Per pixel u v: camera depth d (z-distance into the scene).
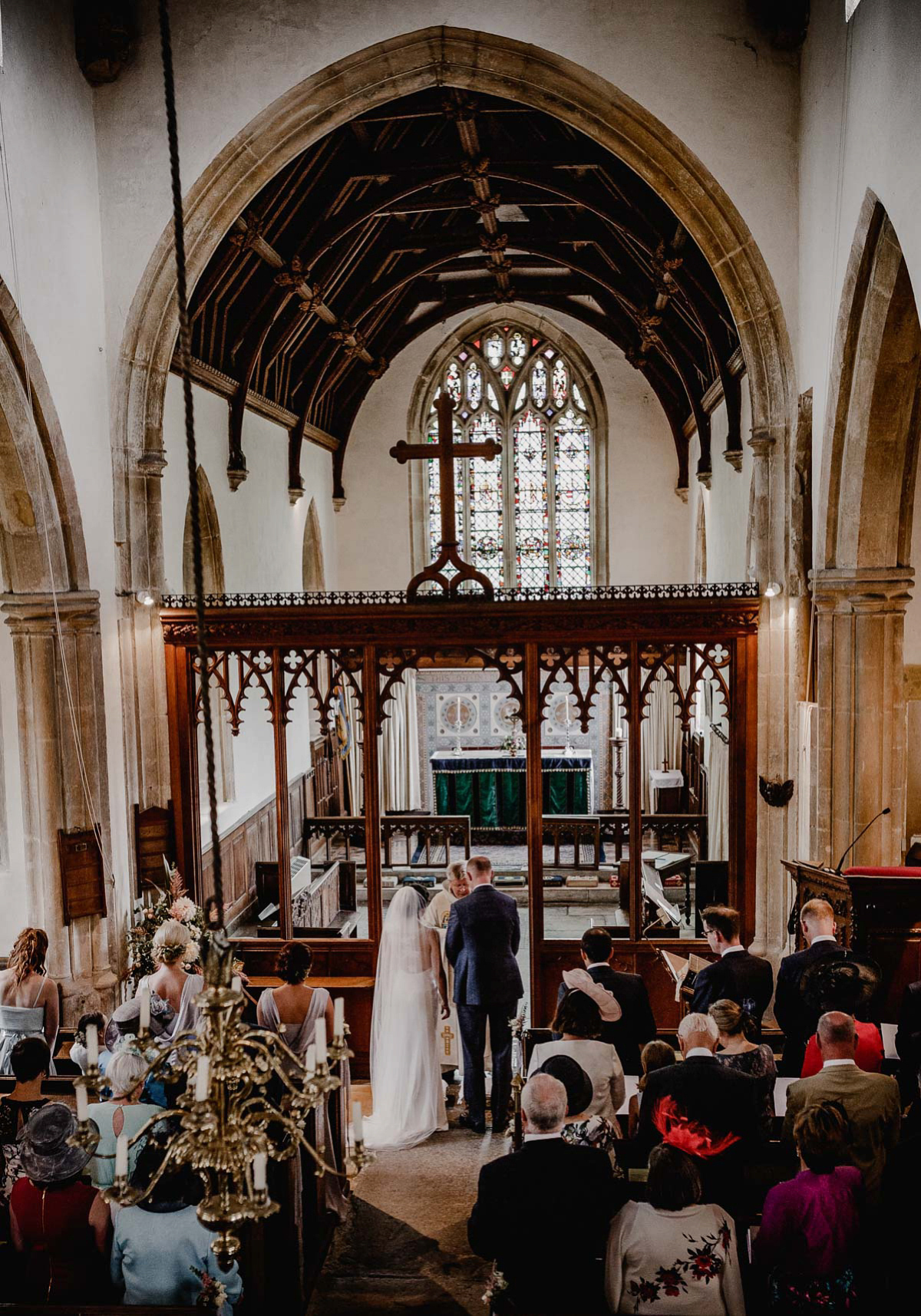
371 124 10.76
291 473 15.80
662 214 10.67
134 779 8.99
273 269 11.72
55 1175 3.72
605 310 17.02
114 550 8.92
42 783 8.28
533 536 19.70
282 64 8.67
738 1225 4.00
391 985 6.91
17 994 6.30
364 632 8.70
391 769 18.69
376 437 19.30
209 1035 3.18
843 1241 3.34
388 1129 6.81
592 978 5.62
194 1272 3.63
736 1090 4.09
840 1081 4.00
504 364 19.39
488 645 8.66
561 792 17.33
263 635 8.84
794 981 5.50
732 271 8.66
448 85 8.83
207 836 10.30
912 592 10.72
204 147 8.74
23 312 7.43
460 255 15.08
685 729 8.66
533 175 11.28
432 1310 5.00
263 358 13.64
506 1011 6.92
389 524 19.39
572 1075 4.11
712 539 15.39
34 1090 4.81
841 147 7.24
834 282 7.45
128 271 8.83
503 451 19.58
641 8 8.52
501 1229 3.50
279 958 5.59
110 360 8.87
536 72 8.65
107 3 8.30
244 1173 3.16
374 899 8.83
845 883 6.53
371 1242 5.63
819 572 8.03
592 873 14.16
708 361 14.02
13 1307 3.41
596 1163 3.55
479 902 6.94
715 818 13.73
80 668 8.35
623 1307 3.29
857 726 8.00
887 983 6.51
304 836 15.02
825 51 7.62
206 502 12.12
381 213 12.41
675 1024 8.63
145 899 8.80
